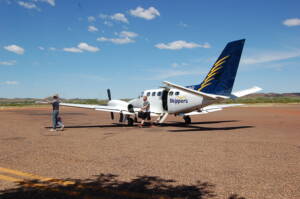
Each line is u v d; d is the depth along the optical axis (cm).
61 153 694
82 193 394
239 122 1719
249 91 1405
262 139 939
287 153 688
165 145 820
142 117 1463
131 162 593
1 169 530
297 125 1470
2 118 2158
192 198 374
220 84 1345
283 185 429
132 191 404
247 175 488
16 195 385
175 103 1505
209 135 1059
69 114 2983
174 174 496
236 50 1285
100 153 695
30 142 887
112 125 1580
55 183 442
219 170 523
